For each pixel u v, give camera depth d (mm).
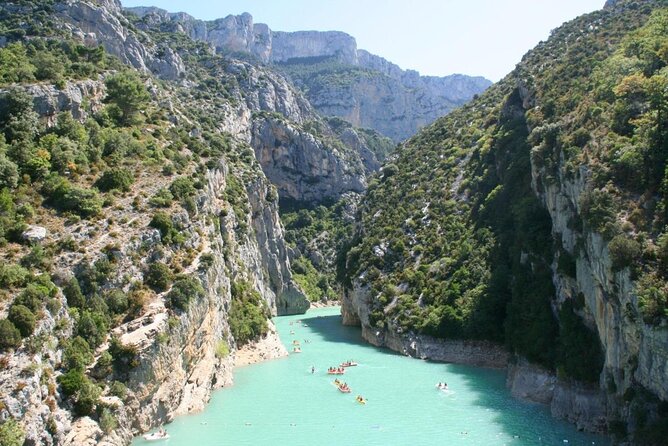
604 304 56844
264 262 148750
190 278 65500
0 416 40594
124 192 72125
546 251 78750
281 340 112500
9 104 72375
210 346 71562
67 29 124875
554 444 53719
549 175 77875
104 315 55781
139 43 160625
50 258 56344
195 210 78062
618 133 65188
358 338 114438
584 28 133250
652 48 76625
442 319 92875
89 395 48500
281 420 61188
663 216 51906
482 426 58875
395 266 116000
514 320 79438
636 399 48594
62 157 70250
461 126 150750
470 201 117875
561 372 62844
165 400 58750
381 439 55344
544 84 108625
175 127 106938
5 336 44719
